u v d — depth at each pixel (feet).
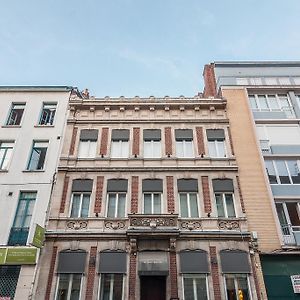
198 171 55.26
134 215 48.47
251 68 75.15
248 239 48.03
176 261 46.24
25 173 55.21
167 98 65.67
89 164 56.44
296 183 55.62
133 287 44.24
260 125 62.39
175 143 59.67
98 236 48.21
